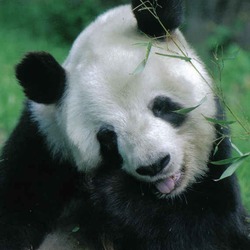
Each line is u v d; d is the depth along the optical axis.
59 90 11.02
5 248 11.67
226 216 11.49
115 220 11.22
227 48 31.25
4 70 26.38
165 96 10.43
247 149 17.33
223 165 11.52
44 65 10.91
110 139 10.48
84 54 10.85
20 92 22.55
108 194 11.27
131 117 10.10
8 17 36.50
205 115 10.95
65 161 11.79
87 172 11.45
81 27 35.25
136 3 11.09
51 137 11.61
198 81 10.97
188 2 30.70
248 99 24.55
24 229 11.89
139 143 9.88
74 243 12.02
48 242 12.09
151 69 10.45
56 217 12.40
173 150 10.25
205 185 11.33
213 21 31.11
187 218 11.09
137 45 10.69
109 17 11.80
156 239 11.12
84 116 10.53
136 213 11.12
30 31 35.47
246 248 12.20
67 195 12.40
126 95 10.17
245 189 14.84
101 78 10.29
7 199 11.96
